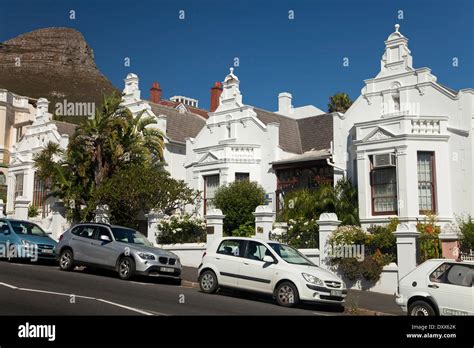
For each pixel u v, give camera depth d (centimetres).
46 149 2675
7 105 4041
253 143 2647
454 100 2105
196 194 2506
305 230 1862
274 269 1360
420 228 1794
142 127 2664
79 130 2512
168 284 1667
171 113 3303
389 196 2112
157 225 2212
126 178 2242
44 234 2080
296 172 2505
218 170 2619
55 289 1295
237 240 1489
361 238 1705
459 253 1811
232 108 2762
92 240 1736
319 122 2850
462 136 2066
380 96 2316
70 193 2469
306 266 1369
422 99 2192
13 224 2025
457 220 2017
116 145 2448
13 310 1001
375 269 1625
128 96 3275
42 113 3612
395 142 2084
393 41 2312
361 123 2222
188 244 2097
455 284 1060
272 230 1928
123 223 2383
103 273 1798
